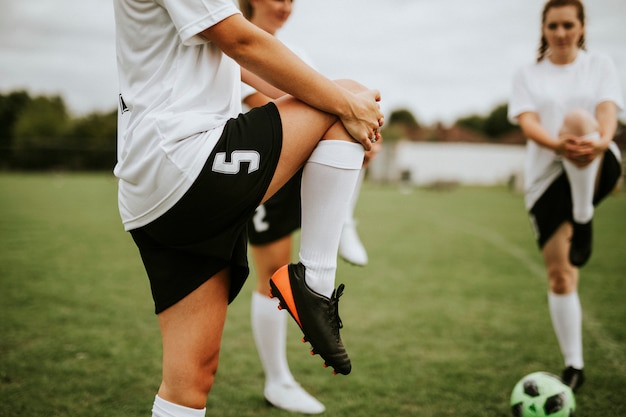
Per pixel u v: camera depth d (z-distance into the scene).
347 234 3.19
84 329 3.91
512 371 3.22
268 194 1.50
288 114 1.49
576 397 2.81
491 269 6.44
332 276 1.59
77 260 6.56
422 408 2.71
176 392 1.51
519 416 2.53
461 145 44.91
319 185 1.53
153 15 1.48
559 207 2.93
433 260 7.03
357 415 2.64
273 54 1.42
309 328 1.54
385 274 6.14
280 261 2.71
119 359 3.31
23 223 10.05
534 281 5.79
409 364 3.34
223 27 1.39
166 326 1.55
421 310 4.63
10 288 5.11
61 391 2.81
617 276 5.88
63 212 11.96
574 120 2.64
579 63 3.06
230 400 2.81
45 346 3.52
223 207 1.42
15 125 37.81
